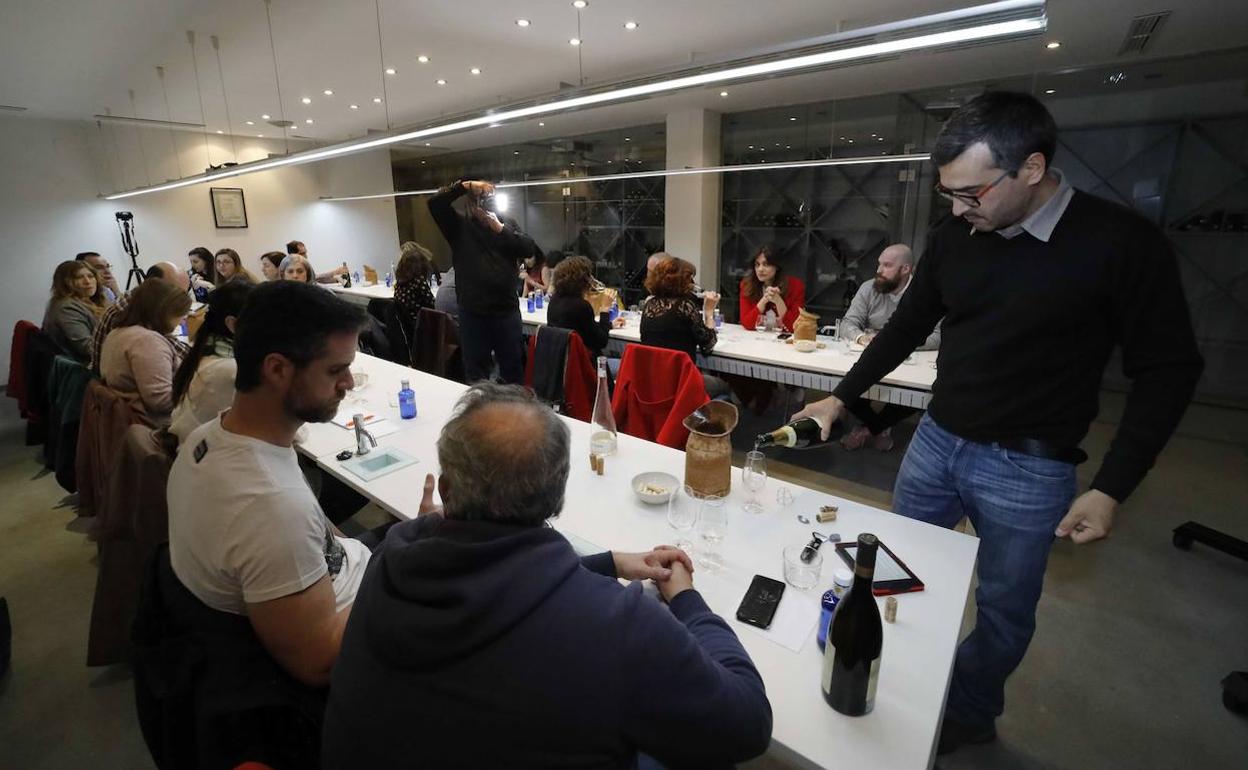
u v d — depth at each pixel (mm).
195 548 1010
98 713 1793
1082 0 3020
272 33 3643
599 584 699
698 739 651
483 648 620
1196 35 3592
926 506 1524
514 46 3955
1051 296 1218
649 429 2455
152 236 6992
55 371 2896
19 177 6000
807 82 4879
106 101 5316
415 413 2201
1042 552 1340
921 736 823
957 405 1409
